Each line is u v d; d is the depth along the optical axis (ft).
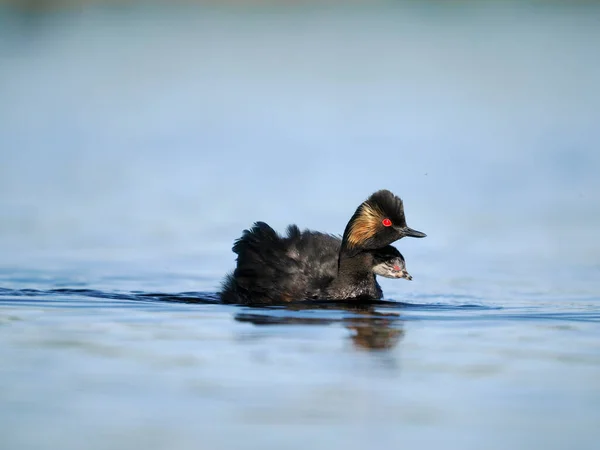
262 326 42.55
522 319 44.65
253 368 36.01
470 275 56.65
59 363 36.42
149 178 84.58
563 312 46.47
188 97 122.42
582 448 28.89
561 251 62.23
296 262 49.96
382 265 49.73
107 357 37.22
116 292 51.11
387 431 30.17
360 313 45.75
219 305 47.73
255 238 51.01
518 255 61.36
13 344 39.09
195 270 57.36
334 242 51.75
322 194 78.38
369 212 48.98
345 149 95.81
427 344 39.60
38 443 29.09
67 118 110.93
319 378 34.88
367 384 34.27
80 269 57.06
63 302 47.98
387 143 98.27
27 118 110.63
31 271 56.44
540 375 35.37
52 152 95.04
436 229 68.69
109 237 65.72
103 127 106.93
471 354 38.06
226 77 133.80
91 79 131.34
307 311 46.29
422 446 28.84
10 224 69.05
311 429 30.09
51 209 73.56
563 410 31.91
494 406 32.24
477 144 97.19
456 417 31.19
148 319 43.93
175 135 103.35
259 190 79.82
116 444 29.01
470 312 46.37
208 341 39.68
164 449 28.60
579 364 36.68
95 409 31.68
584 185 81.10
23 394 33.01
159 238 65.67
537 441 29.45
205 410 31.63
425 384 34.32
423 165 88.94
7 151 95.20
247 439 29.37
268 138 101.50
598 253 61.52
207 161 91.30
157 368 35.88
